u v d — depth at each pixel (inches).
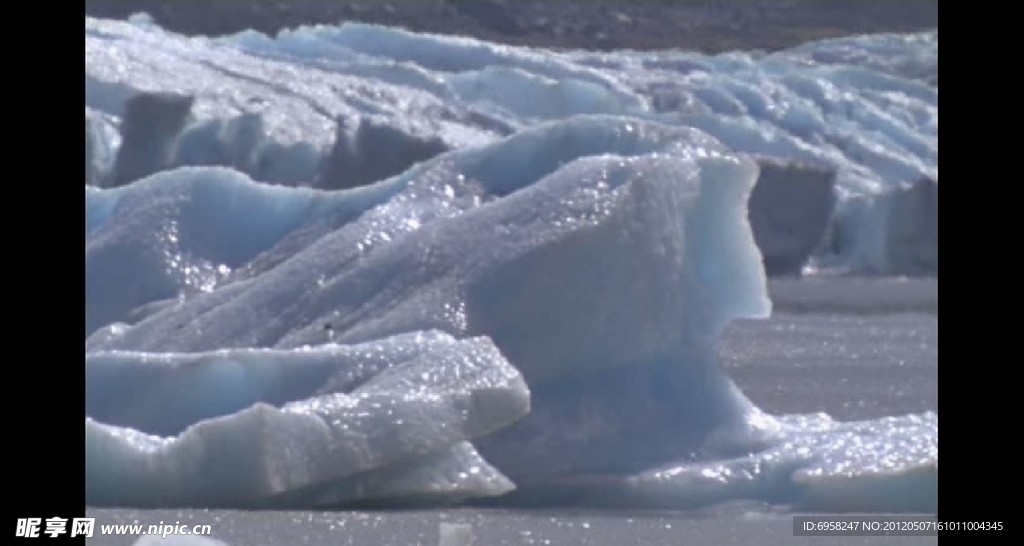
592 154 1330.0
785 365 2361.0
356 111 5206.7
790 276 4517.7
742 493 1136.8
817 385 2084.2
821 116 6525.6
